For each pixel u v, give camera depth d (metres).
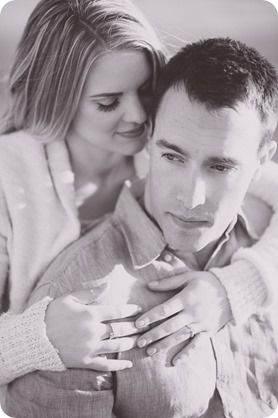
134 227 1.35
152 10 1.61
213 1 1.64
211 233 1.29
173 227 1.27
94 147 1.53
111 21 1.36
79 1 1.39
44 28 1.42
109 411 1.21
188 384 1.26
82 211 1.62
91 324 1.20
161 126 1.23
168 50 1.53
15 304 1.45
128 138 1.47
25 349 1.20
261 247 1.40
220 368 1.33
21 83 1.50
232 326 1.38
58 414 1.20
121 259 1.33
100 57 1.36
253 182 1.46
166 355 1.26
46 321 1.21
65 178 1.48
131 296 1.29
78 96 1.41
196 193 1.22
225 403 1.31
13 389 1.26
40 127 1.48
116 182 1.64
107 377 1.23
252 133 1.22
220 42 1.24
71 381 1.20
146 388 1.24
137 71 1.38
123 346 1.22
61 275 1.29
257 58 1.23
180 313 1.28
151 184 1.30
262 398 1.38
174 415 1.25
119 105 1.42
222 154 1.19
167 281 1.32
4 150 1.47
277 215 1.49
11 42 1.62
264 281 1.34
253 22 1.68
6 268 1.48
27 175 1.47
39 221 1.46
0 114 1.58
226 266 1.37
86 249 1.32
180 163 1.23
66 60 1.38
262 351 1.40
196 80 1.17
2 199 1.46
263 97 1.22
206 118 1.17
